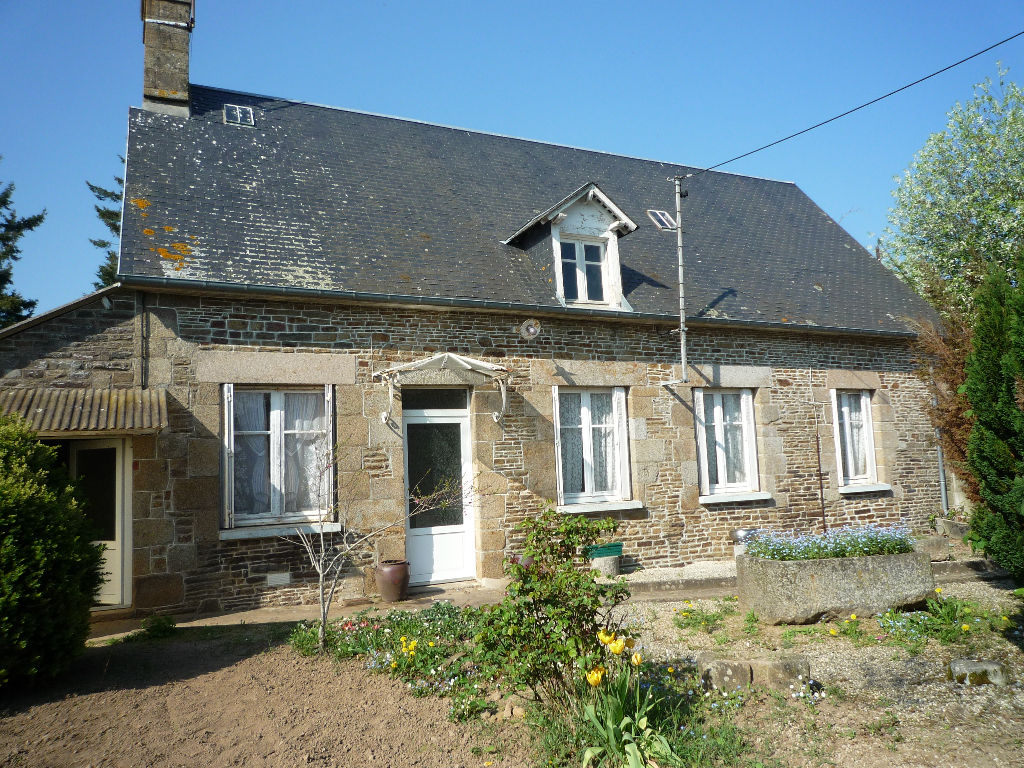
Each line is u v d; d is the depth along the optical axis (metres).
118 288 7.54
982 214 17.09
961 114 17.98
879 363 12.30
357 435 8.41
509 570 4.50
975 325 5.98
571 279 10.12
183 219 8.46
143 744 4.14
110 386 7.44
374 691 4.99
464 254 9.88
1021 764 3.89
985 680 5.01
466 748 4.15
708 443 10.91
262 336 8.09
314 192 9.88
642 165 14.52
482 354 9.21
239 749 4.11
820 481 11.42
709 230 13.12
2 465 5.00
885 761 3.97
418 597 8.27
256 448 8.18
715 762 3.95
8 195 23.39
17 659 4.73
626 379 10.16
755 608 6.76
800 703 4.71
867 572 6.68
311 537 8.05
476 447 9.12
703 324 10.57
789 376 11.44
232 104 10.99
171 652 5.93
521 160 12.91
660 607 7.47
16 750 4.04
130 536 7.46
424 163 11.62
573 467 9.92
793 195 15.69
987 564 8.98
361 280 8.62
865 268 13.88
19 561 4.74
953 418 9.72
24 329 7.23
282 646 6.03
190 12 10.56
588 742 3.99
